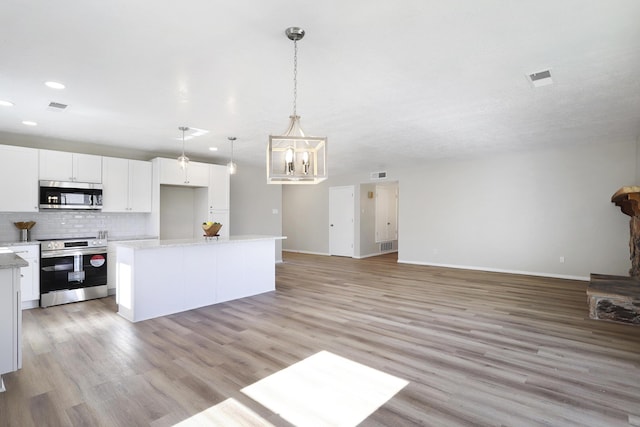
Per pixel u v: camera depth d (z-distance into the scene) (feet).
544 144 19.15
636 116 13.80
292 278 20.65
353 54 8.58
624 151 18.39
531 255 21.30
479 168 23.27
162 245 12.78
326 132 16.21
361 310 13.80
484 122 14.66
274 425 6.42
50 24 7.09
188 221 22.17
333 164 25.93
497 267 22.59
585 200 19.53
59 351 9.77
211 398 7.33
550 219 20.63
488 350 9.78
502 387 7.74
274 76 9.87
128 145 18.90
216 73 9.64
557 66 9.30
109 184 17.43
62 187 15.83
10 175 14.64
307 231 34.45
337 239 31.89
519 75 9.86
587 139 17.94
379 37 7.76
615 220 18.71
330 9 6.67
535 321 12.32
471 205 23.63
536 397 7.32
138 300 12.53
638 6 6.59
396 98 11.71
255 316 13.03
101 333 11.24
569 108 12.82
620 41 7.94
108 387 7.78
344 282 19.40
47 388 7.74
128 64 9.02
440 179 25.13
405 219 27.04
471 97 11.64
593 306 12.42
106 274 16.26
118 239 17.42
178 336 10.95
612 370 8.53
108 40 7.78
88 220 17.90
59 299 14.76
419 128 15.56
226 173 22.11
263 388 7.74
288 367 8.77
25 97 11.36
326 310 13.82
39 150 15.37
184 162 15.72
